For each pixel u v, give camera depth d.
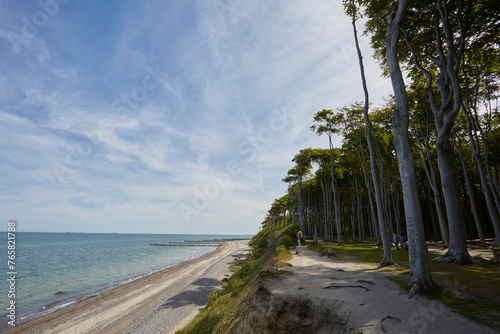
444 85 16.22
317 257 18.30
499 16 15.12
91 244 109.00
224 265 37.50
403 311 6.07
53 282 28.42
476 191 36.88
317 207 66.50
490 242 27.66
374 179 15.77
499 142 28.70
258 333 7.94
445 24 14.14
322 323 6.81
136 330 13.99
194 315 15.84
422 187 40.34
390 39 10.44
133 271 36.84
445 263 13.63
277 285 9.39
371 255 19.36
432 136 28.70
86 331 14.23
